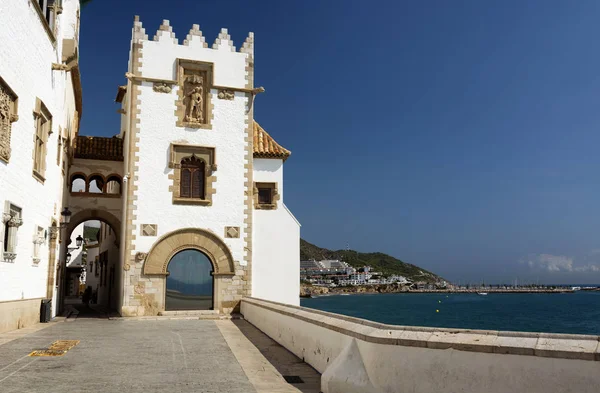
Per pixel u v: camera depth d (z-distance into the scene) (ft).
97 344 50.37
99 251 140.77
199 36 92.84
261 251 92.73
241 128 93.04
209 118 91.40
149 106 88.58
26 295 63.62
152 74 89.30
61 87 79.36
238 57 94.58
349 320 36.52
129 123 87.61
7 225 56.44
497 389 24.29
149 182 86.79
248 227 90.63
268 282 92.07
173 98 89.92
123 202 91.30
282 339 52.47
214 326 70.33
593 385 21.63
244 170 91.97
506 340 24.80
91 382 33.50
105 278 123.03
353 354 32.48
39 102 63.21
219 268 88.07
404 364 28.27
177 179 88.12
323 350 39.14
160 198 86.94
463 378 25.61
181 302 86.69
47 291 75.20
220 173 90.63
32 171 62.95
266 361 43.75
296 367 41.50
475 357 25.39
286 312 51.42
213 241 88.58
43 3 68.03
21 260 60.49
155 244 85.35
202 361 42.52
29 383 32.71
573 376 22.22
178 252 87.35
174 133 89.10
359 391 30.07
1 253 53.21
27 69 59.11
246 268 89.61
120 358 42.73
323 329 39.60
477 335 26.21
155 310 84.23
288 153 96.89
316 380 37.01
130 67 93.40
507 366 24.20
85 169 97.81
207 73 92.58
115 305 100.73
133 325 70.64
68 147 90.53
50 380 33.71
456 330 27.40
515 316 303.48
